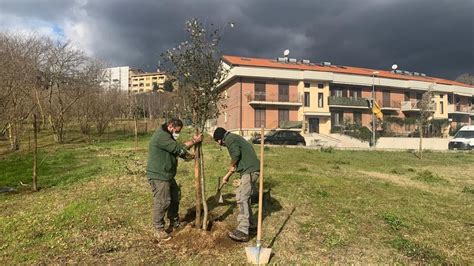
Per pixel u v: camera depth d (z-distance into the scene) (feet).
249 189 18.62
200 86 19.40
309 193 29.40
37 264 16.49
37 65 97.81
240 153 18.66
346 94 151.84
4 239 19.79
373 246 18.81
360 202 27.53
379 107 145.69
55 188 32.89
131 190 29.63
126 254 17.33
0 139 94.53
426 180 40.50
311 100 142.92
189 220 21.80
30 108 86.84
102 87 130.31
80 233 20.21
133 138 107.76
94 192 29.60
